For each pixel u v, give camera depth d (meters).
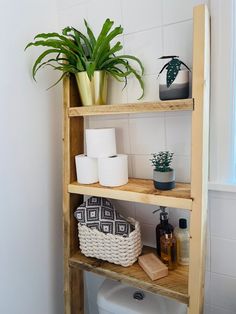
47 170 1.01
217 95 0.78
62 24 1.06
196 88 0.64
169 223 0.90
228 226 0.83
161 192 0.76
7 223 0.85
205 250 0.79
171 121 0.88
